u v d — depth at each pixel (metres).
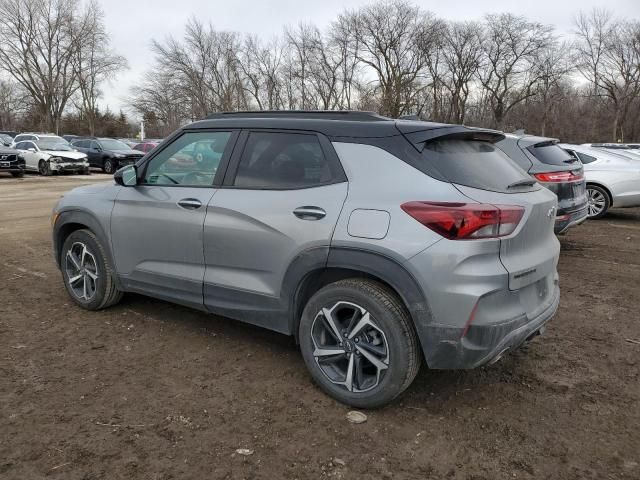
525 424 3.07
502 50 60.69
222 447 2.79
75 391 3.32
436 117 57.94
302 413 3.13
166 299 4.14
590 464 2.71
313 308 3.27
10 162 21.05
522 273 2.99
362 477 2.59
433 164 3.04
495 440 2.91
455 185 2.95
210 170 3.83
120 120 78.25
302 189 3.33
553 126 61.00
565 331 4.52
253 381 3.51
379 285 3.07
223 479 2.54
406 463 2.70
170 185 4.02
